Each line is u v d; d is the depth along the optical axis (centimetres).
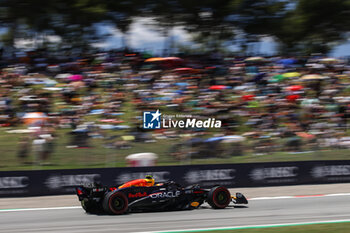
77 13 9506
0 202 4266
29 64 8238
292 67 9162
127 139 5938
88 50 9669
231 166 5391
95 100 6988
